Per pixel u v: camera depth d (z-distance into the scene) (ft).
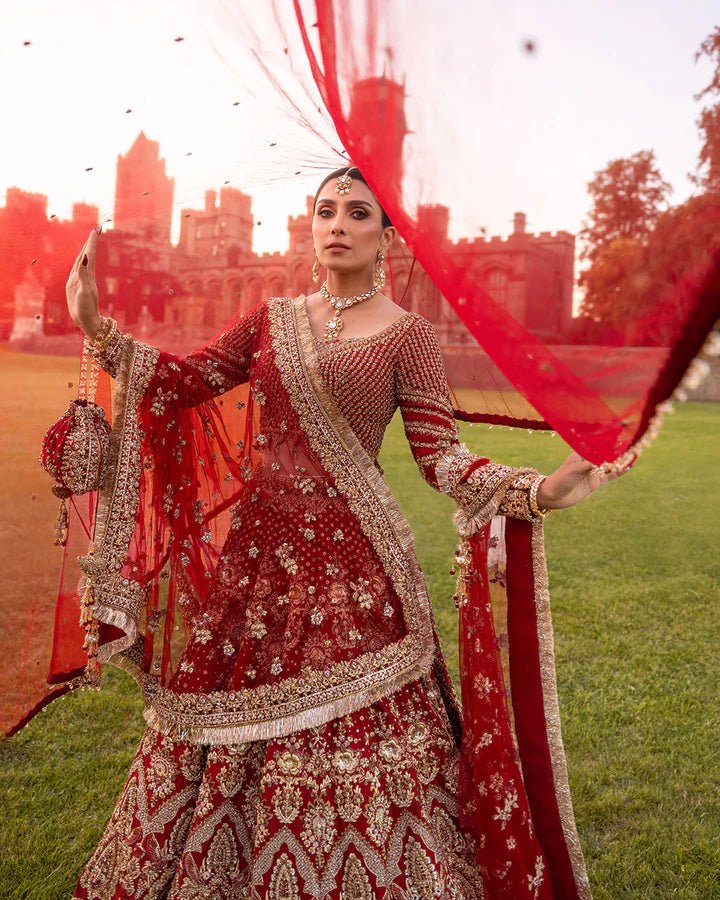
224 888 6.48
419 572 7.06
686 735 11.46
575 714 12.06
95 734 11.21
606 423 5.15
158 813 6.75
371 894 6.23
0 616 8.05
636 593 17.99
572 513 26.35
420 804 6.59
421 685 7.10
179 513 7.65
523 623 7.18
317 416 6.92
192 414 7.72
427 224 5.02
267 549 6.96
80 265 6.98
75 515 8.07
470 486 6.75
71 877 8.24
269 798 6.34
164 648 7.50
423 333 7.01
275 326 7.25
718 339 4.27
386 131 5.09
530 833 6.99
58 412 7.91
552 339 4.84
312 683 6.50
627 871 8.59
